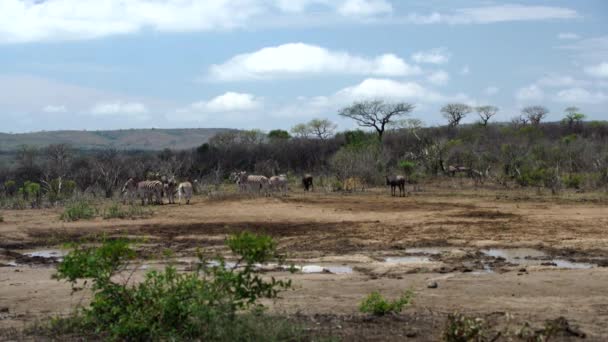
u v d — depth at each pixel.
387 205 27.17
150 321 7.50
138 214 24.75
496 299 10.25
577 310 9.41
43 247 17.98
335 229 20.25
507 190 34.28
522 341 7.46
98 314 7.84
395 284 11.60
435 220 21.91
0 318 9.23
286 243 17.72
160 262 14.70
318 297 10.46
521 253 15.76
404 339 7.59
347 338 7.62
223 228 20.91
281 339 7.45
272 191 34.59
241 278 7.84
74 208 24.39
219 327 7.46
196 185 35.25
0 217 23.31
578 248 16.16
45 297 10.79
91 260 7.86
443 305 9.80
